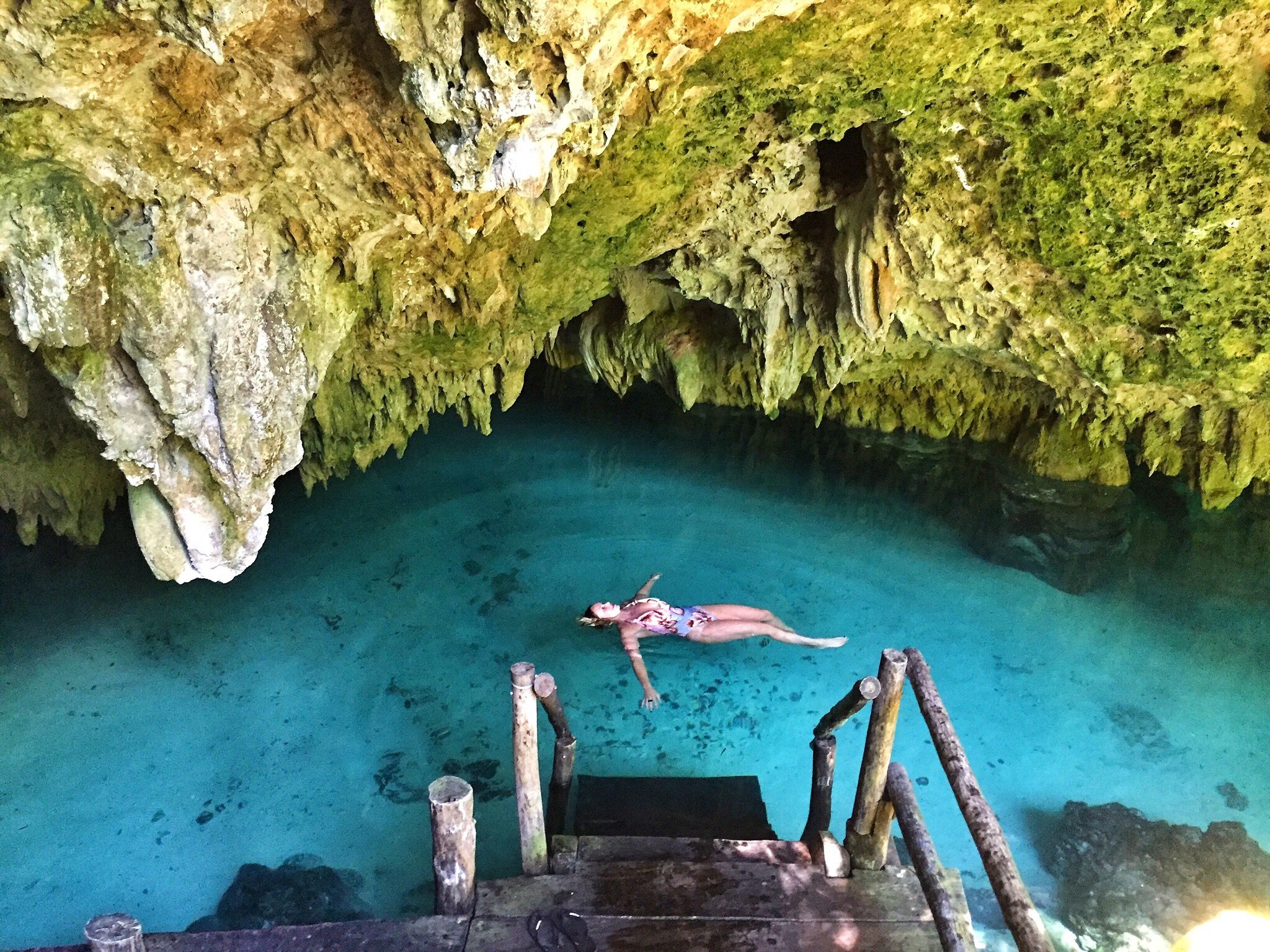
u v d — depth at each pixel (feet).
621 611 21.42
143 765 19.31
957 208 19.89
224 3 8.66
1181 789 19.22
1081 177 17.58
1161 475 29.73
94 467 21.47
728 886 12.48
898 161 19.45
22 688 20.95
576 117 10.36
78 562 25.05
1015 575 26.53
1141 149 16.63
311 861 17.35
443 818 11.25
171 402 12.80
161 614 23.76
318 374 15.69
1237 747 20.36
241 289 12.99
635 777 18.66
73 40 9.18
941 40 14.28
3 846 17.24
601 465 32.96
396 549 27.40
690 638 21.48
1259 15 13.66
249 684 21.79
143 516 14.52
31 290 11.25
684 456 33.76
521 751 12.31
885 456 33.47
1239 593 25.54
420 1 8.79
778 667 22.82
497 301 20.15
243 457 14.07
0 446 19.49
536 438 34.76
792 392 28.60
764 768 19.71
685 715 21.20
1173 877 16.71
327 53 10.62
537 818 12.59
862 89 15.88
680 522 29.50
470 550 27.53
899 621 24.53
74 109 10.16
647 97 14.25
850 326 24.85
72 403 12.64
